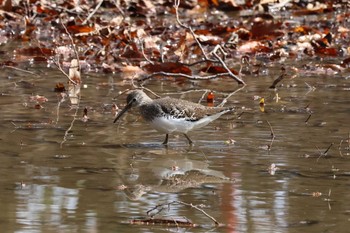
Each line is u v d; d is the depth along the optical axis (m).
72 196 10.39
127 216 9.70
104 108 15.52
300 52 21.77
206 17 26.22
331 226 9.45
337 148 12.81
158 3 27.44
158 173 11.48
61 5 25.73
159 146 13.02
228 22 25.11
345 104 15.93
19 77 18.22
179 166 11.84
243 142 13.21
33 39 22.39
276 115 15.07
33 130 13.77
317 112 15.27
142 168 11.71
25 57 20.23
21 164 11.77
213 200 10.32
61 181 11.00
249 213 9.85
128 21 24.77
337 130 13.91
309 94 16.91
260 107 15.73
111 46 21.61
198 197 10.45
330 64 20.00
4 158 12.07
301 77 18.77
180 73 18.70
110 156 12.32
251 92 17.16
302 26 24.08
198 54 21.30
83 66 19.61
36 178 11.11
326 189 10.80
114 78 18.45
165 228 9.35
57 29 23.30
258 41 22.25
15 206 9.97
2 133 13.52
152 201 10.26
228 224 9.46
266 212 9.91
